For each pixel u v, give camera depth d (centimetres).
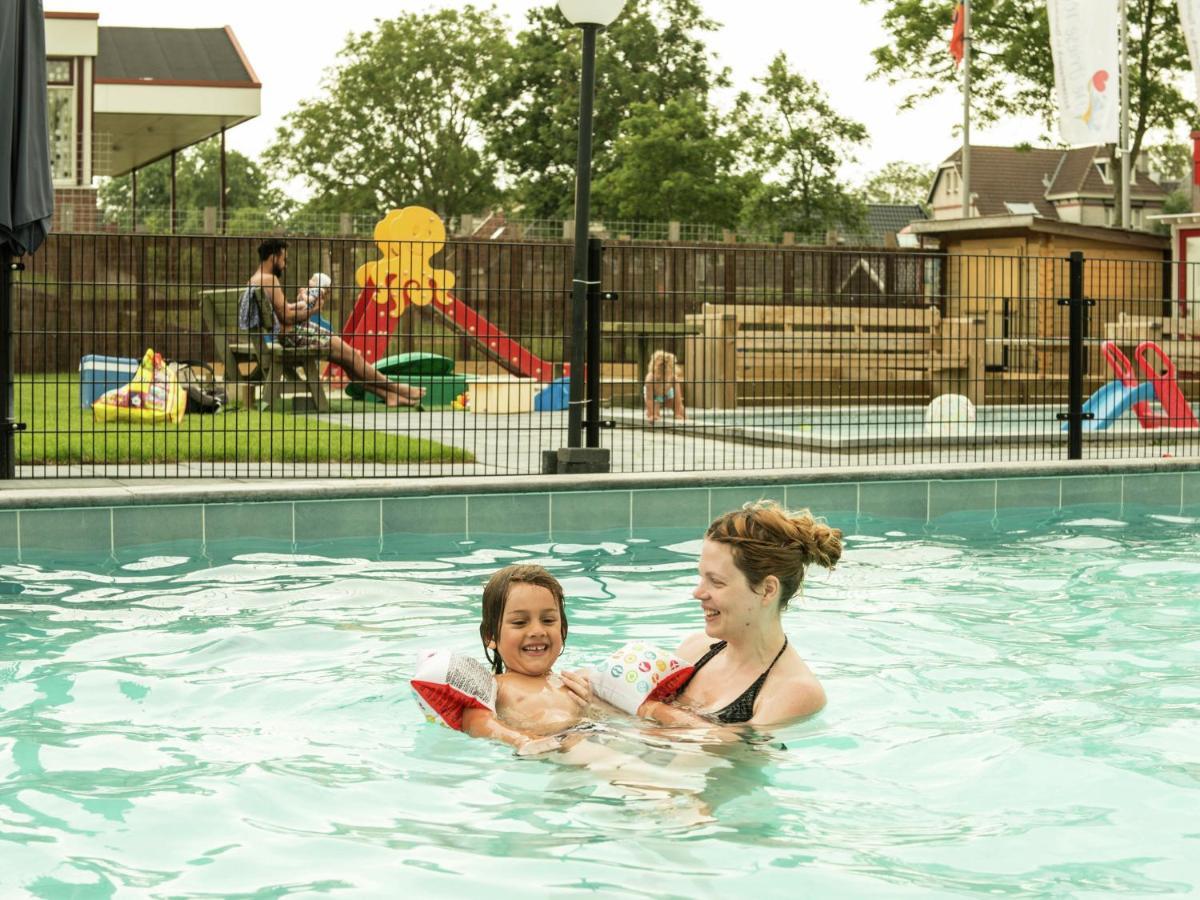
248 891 252
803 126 4697
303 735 366
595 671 381
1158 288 2198
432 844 279
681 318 2142
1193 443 1144
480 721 362
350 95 6103
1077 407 945
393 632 501
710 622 374
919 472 841
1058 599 575
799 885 255
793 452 1058
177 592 577
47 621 518
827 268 2228
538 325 2098
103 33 3148
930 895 251
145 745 357
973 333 1688
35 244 795
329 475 800
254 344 1345
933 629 514
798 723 369
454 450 920
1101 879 260
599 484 781
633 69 5300
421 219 1531
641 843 279
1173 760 345
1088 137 2261
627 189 4550
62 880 259
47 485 737
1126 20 2856
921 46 3391
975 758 344
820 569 648
